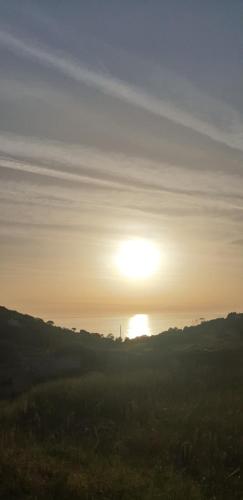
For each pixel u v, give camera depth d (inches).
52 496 331.9
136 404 636.1
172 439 506.6
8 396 837.8
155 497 352.8
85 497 335.3
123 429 556.7
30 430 569.0
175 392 719.7
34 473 372.2
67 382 772.0
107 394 682.8
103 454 479.8
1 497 328.2
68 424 589.6
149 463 453.4
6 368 1026.7
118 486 364.2
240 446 488.4
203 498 367.9
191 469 439.5
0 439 502.3
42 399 681.6
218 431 528.7
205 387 740.0
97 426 574.6
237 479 414.0
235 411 597.3
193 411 600.7
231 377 797.9
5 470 368.2
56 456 455.8
